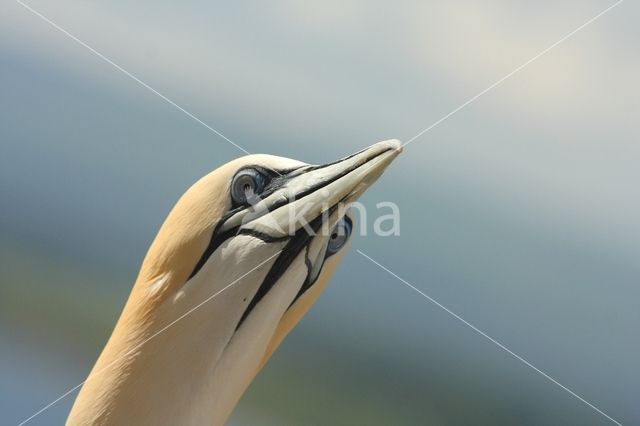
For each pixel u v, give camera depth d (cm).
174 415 1230
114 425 1215
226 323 1244
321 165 1271
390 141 1255
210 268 1237
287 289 1270
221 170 1262
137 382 1221
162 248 1239
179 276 1230
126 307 1259
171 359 1227
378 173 1249
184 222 1238
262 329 1268
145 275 1244
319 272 1298
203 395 1243
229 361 1253
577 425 2594
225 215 1246
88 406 1228
